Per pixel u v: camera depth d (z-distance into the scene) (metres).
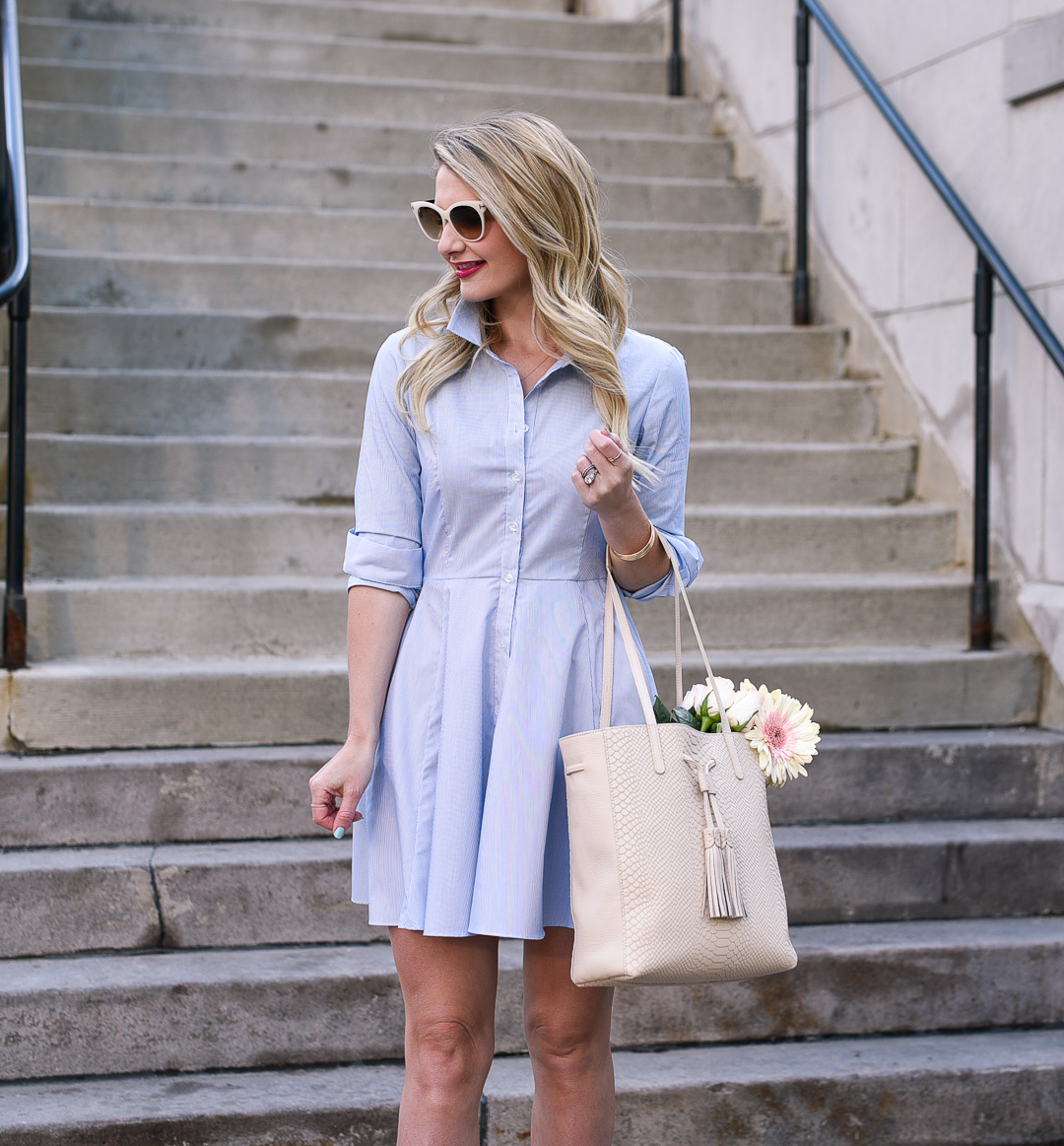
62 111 5.18
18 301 3.16
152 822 2.99
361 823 1.95
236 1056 2.61
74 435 4.05
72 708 3.13
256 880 2.83
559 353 1.91
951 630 3.89
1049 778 3.39
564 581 1.88
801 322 5.02
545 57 6.18
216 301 4.62
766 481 4.29
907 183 4.46
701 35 6.19
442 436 1.88
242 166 5.12
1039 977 2.91
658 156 5.75
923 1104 2.62
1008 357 3.91
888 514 4.12
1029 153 3.82
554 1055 1.91
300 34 6.12
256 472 3.97
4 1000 2.53
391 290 4.75
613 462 1.75
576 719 1.86
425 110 5.74
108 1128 2.35
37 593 3.37
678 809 1.72
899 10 4.47
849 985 2.83
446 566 1.91
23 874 2.74
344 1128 2.42
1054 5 3.71
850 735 3.51
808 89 5.02
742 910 1.70
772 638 3.78
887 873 3.07
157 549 3.69
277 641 3.52
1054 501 3.71
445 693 1.84
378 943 2.87
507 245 1.85
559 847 1.87
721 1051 2.73
